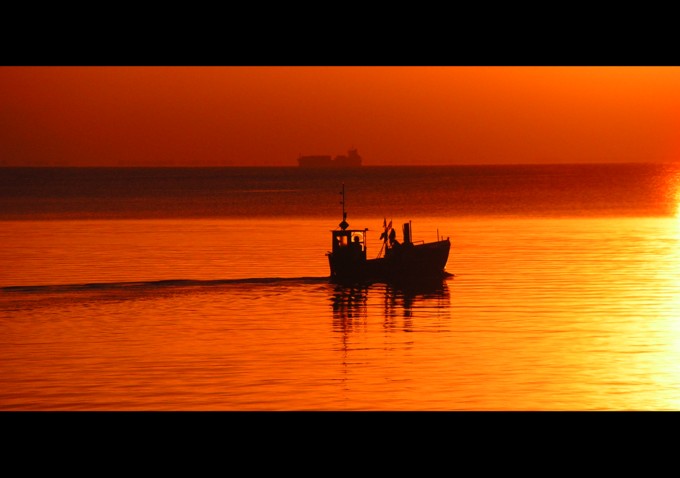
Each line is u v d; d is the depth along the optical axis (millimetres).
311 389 84062
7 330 113250
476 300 135375
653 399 81125
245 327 114812
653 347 101812
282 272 167750
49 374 90250
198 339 107062
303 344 103938
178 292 144750
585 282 152125
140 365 93875
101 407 78438
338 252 157375
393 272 156875
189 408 77938
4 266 176875
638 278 156750
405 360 95500
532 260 186500
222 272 167250
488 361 94812
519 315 121688
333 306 131500
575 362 94562
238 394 82500
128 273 165625
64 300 136625
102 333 111188
